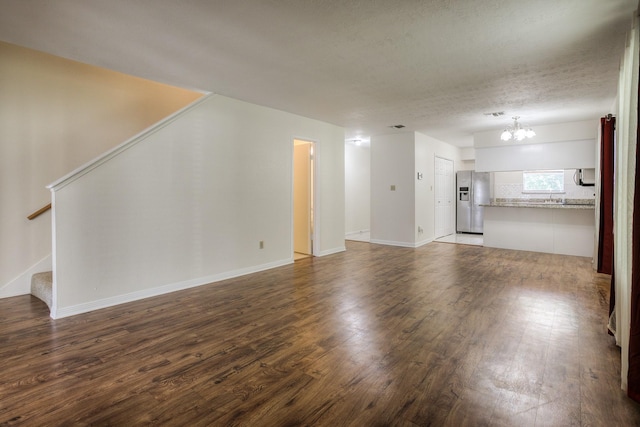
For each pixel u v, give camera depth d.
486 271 4.63
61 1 2.06
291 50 2.81
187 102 4.95
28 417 1.65
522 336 2.54
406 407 1.72
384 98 4.25
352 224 8.80
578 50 2.79
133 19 2.30
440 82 3.60
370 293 3.66
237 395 1.83
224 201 4.28
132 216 3.45
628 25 2.35
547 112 4.96
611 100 4.31
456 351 2.32
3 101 3.54
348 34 2.52
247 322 2.87
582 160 5.66
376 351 2.33
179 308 3.22
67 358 2.24
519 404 1.73
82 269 3.12
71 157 3.97
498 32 2.48
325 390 1.87
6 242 3.58
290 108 4.81
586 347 2.36
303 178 5.99
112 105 4.28
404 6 2.14
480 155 6.68
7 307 3.25
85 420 1.63
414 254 5.96
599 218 4.43
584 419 1.62
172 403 1.76
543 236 6.10
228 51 2.83
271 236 4.91
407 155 6.72
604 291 3.67
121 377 2.01
